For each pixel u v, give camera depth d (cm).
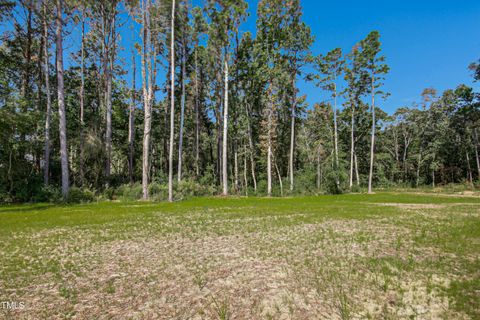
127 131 3891
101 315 379
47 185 2200
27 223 1132
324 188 3312
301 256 639
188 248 728
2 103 2145
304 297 424
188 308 395
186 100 3881
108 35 2812
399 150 5447
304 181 3409
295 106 3525
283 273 529
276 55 2986
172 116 2312
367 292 440
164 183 2788
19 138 2197
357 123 4297
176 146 4181
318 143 3872
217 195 2866
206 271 546
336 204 1916
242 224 1084
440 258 602
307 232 915
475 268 535
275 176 4047
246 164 3803
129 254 676
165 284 484
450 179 4769
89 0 2578
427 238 794
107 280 507
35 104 2545
